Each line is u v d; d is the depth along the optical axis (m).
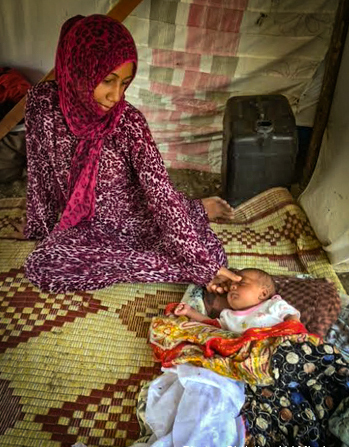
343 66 2.37
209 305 2.01
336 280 2.14
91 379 1.77
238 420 1.50
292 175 2.56
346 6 2.26
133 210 2.06
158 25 2.64
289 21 2.56
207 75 2.81
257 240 2.43
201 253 1.88
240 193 2.62
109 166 1.88
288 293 1.96
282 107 2.51
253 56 2.71
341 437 1.37
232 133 2.42
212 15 2.58
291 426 1.48
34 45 2.97
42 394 1.71
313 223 2.38
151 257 2.03
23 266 2.24
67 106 1.70
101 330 1.96
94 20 1.54
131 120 1.77
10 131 2.85
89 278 2.07
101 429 1.60
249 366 1.55
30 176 1.99
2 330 1.94
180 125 3.04
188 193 2.91
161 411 1.56
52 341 1.90
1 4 2.81
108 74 1.55
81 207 1.94
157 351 1.78
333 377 1.50
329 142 2.53
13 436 1.57
